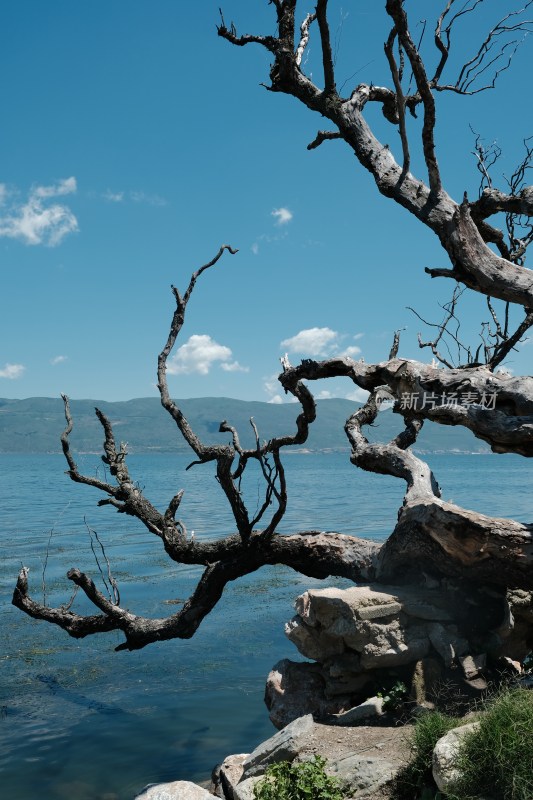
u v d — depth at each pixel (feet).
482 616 27.32
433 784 19.21
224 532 116.78
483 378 27.25
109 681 45.70
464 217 28.73
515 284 27.71
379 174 32.63
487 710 19.95
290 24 34.24
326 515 142.51
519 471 446.19
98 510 165.89
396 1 26.71
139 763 33.22
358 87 35.27
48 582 73.77
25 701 42.09
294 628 27.37
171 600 65.10
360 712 24.79
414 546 27.35
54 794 30.32
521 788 16.63
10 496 221.05
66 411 37.22
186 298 38.29
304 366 33.55
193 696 42.50
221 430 34.83
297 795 20.18
